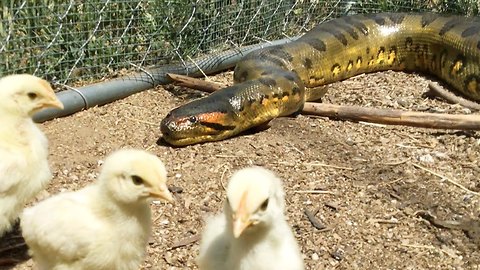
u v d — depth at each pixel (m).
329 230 0.55
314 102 0.78
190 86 0.78
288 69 0.80
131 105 0.74
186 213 0.56
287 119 0.73
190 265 0.52
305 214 0.57
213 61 0.83
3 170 0.48
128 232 0.45
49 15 0.72
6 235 0.53
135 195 0.44
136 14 0.79
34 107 0.50
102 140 0.67
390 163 0.64
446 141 0.68
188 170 0.62
